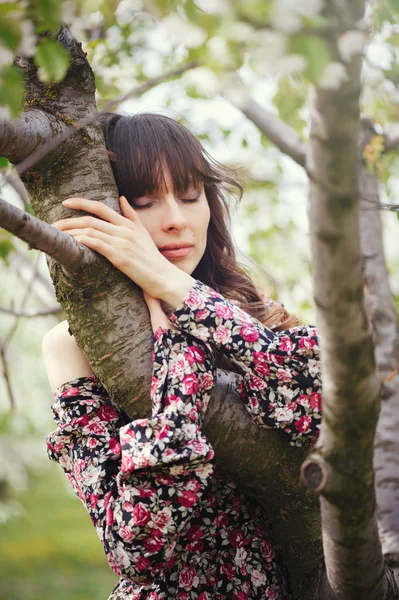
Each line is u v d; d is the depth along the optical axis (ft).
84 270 4.40
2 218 3.63
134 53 9.64
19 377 24.91
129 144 5.32
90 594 30.99
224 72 3.22
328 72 2.84
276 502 4.79
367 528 3.79
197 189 5.51
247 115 9.29
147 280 4.58
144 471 4.25
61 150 4.66
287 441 4.64
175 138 5.38
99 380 4.71
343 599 4.27
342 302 3.21
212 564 4.93
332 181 3.00
